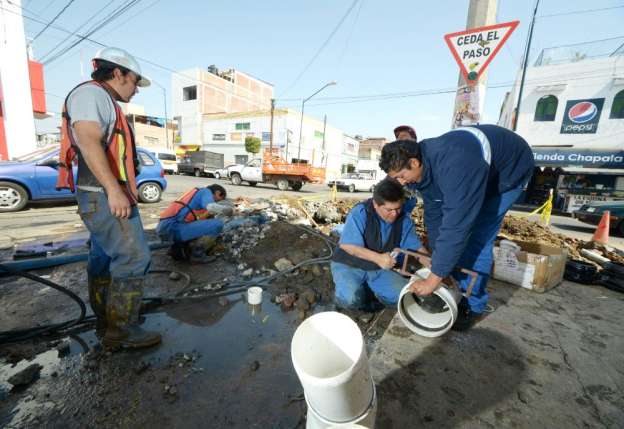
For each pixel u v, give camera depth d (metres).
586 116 13.66
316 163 31.69
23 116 9.41
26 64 9.39
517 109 14.09
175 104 34.50
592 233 7.28
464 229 1.50
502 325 2.08
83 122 1.42
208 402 1.38
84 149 1.43
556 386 1.52
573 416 1.34
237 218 4.57
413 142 1.66
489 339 1.91
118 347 1.74
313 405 0.82
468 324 2.02
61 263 2.94
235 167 16.12
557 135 14.29
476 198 1.49
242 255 3.46
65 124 1.57
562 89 13.95
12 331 1.77
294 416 1.32
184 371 1.59
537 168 14.95
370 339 1.91
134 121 31.17
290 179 14.43
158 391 1.44
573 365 1.68
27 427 1.22
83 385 1.46
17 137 9.33
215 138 31.83
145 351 1.74
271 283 2.76
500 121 25.31
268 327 2.06
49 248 3.44
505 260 2.86
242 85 37.97
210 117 31.81
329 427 0.67
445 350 1.78
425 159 1.65
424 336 1.91
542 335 1.97
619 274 2.83
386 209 1.93
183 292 2.50
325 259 3.18
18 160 5.83
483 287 2.06
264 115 27.81
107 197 1.58
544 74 14.29
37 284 2.55
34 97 11.43
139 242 1.71
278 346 1.84
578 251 4.34
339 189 17.58
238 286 2.67
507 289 2.71
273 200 7.06
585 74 13.49
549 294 2.64
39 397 1.38
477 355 1.75
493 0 2.95
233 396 1.43
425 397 1.43
